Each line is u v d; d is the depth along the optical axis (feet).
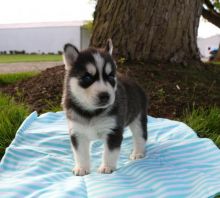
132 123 2.69
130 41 4.30
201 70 4.43
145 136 2.70
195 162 2.45
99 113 2.31
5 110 3.40
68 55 2.40
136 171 2.31
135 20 4.27
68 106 2.39
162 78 4.08
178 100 3.76
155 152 2.66
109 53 2.41
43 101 3.97
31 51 24.64
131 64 4.22
